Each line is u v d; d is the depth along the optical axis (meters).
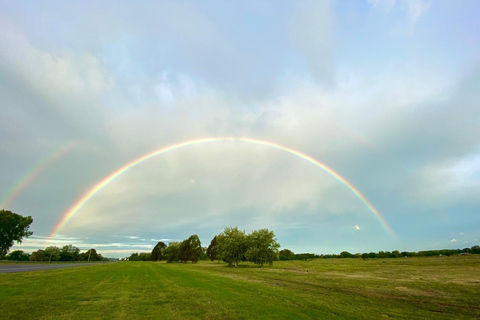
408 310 14.19
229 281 25.61
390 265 66.50
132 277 26.77
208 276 31.42
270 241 65.81
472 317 12.95
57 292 15.38
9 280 20.03
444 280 29.41
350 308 14.11
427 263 70.81
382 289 22.20
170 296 15.43
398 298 18.00
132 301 13.59
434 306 15.45
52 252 156.25
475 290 21.70
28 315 10.12
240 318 10.86
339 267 60.62
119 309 11.68
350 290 21.39
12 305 11.50
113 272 33.03
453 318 12.66
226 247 71.00
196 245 106.50
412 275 36.41
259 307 13.09
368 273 40.75
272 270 49.28
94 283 20.61
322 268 56.94
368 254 156.75
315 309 13.36
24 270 34.19
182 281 23.97
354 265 70.50
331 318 11.66
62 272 30.91
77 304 12.35
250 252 64.44
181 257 104.62
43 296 13.91
